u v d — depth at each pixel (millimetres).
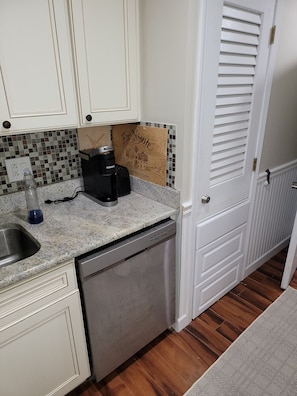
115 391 1450
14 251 1386
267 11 1420
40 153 1483
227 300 2055
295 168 2379
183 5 1126
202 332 1788
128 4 1254
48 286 1082
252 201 1960
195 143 1370
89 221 1341
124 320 1420
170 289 1625
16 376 1107
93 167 1481
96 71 1240
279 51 1643
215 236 1743
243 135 1647
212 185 1591
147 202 1552
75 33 1125
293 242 1992
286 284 2131
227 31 1292
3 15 952
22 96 1067
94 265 1164
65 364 1269
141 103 1477
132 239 1295
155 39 1286
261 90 1626
